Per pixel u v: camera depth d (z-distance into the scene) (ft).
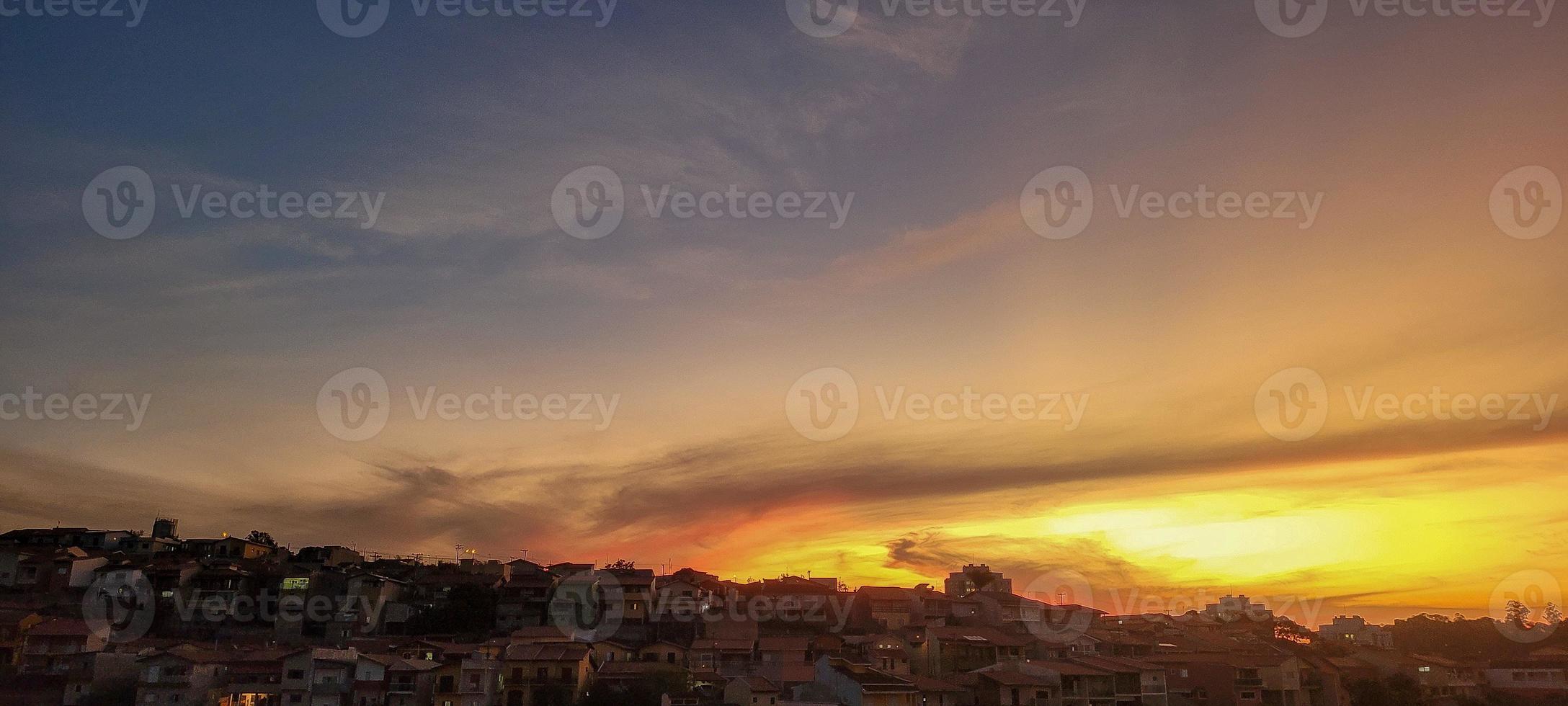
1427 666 381.19
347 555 447.83
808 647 337.93
